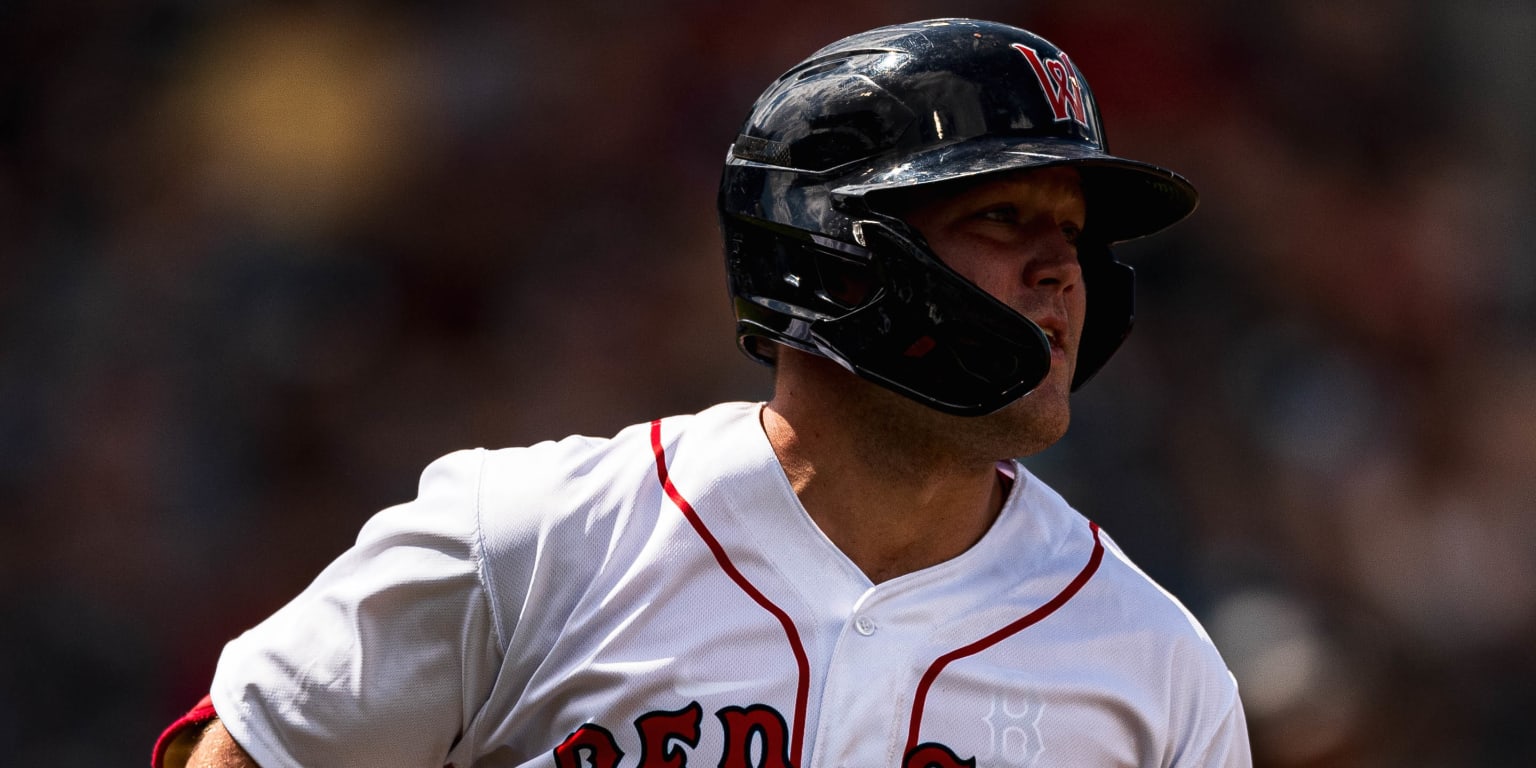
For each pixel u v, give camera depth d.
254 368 32.75
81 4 37.53
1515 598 35.50
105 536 30.83
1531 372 39.22
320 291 34.06
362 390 33.12
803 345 8.03
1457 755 32.47
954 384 7.66
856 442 7.98
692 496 7.88
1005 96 7.99
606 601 7.64
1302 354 35.28
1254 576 28.42
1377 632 32.59
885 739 7.54
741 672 7.57
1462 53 42.72
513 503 7.89
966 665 7.73
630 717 7.45
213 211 35.19
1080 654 7.93
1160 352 33.59
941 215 7.83
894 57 8.16
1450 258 39.94
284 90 36.44
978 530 8.21
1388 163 40.34
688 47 36.94
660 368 34.00
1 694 29.05
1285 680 17.12
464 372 33.97
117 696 29.55
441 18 37.84
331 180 35.72
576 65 37.19
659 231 35.38
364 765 8.00
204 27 37.47
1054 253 7.86
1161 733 7.96
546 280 35.00
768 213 8.22
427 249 35.22
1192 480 31.52
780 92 8.45
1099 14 38.44
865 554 8.05
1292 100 39.66
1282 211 37.81
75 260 34.53
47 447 31.89
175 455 31.64
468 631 7.81
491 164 36.12
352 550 8.16
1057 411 7.83
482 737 7.96
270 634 8.16
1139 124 37.59
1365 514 34.00
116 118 36.47
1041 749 7.70
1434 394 38.03
